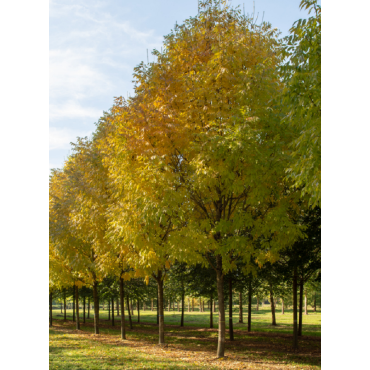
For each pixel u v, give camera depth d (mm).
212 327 23062
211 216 11227
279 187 10008
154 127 9930
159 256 10211
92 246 14492
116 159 10875
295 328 13133
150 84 10789
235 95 9422
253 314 43375
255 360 10297
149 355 10781
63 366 8500
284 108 8836
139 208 9680
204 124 9844
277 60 9719
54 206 16141
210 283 17312
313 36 6500
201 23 10914
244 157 8836
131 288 23547
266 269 14789
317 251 13078
